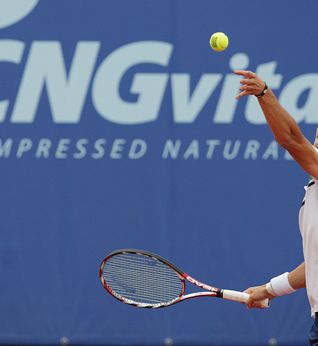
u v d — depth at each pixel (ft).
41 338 80.84
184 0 80.94
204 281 80.84
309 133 81.76
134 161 80.94
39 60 80.79
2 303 80.79
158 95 80.94
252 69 81.25
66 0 80.89
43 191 80.79
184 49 80.89
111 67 80.94
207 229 81.00
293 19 81.41
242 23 81.10
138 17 80.94
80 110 80.79
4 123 80.69
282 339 81.56
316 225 50.19
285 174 81.30
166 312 81.20
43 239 80.74
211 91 81.00
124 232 80.89
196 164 81.10
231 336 81.35
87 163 80.84
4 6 80.74
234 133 81.05
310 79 81.56
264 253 81.15
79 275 80.89
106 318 81.10
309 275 50.90
